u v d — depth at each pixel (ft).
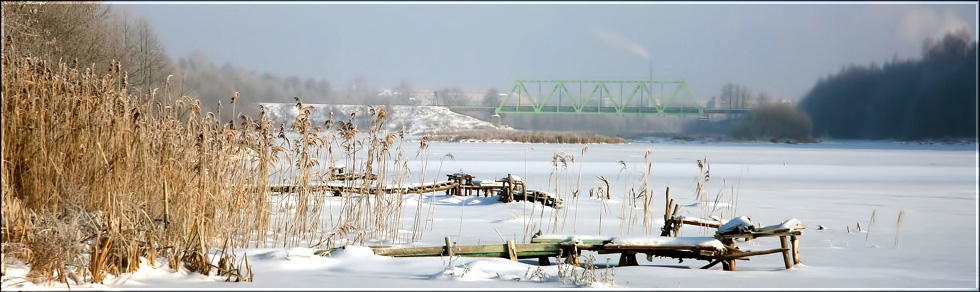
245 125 61.93
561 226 79.97
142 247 45.88
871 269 56.59
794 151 368.07
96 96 51.57
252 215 61.67
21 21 106.73
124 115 50.62
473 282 45.65
